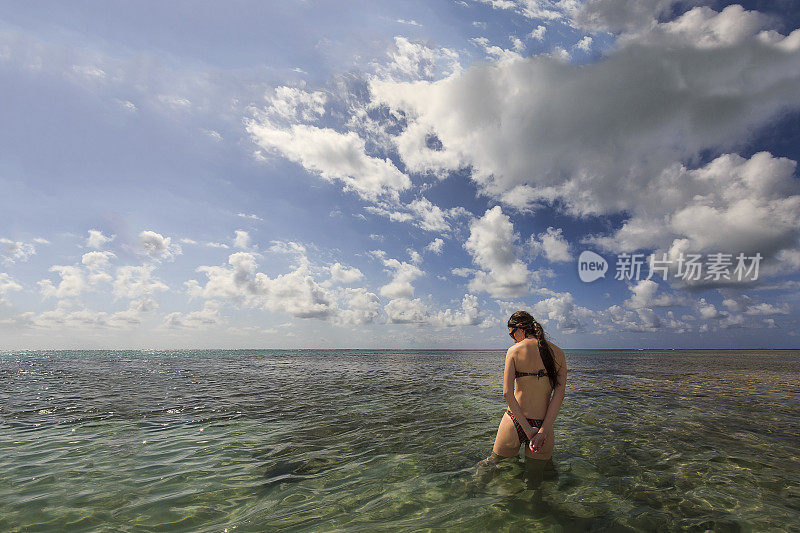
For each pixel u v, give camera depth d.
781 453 4.94
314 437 5.89
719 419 7.07
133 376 16.36
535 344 4.46
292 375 17.06
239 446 5.41
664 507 3.32
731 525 3.00
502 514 3.17
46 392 11.13
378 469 4.35
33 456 4.98
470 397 10.10
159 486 3.91
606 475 4.09
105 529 2.98
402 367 23.20
